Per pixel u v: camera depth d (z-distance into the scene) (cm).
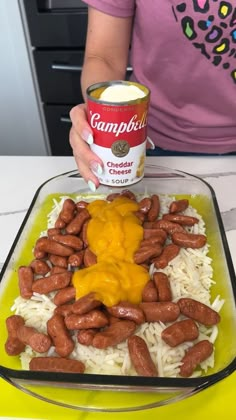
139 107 32
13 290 36
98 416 27
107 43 49
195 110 51
